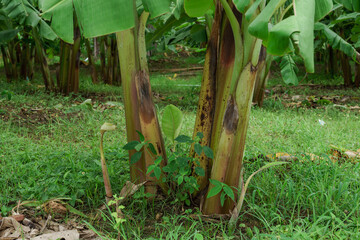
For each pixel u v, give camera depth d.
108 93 8.66
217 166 2.30
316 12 1.79
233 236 2.09
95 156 3.39
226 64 2.43
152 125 2.52
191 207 2.58
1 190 2.68
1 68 13.81
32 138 4.40
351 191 2.71
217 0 2.44
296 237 1.93
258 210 2.33
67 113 5.82
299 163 3.23
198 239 1.90
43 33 5.02
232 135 2.24
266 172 2.98
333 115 5.95
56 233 2.14
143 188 2.55
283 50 1.47
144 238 2.17
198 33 6.06
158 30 5.73
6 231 2.16
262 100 7.01
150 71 15.89
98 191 2.74
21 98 6.75
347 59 10.60
